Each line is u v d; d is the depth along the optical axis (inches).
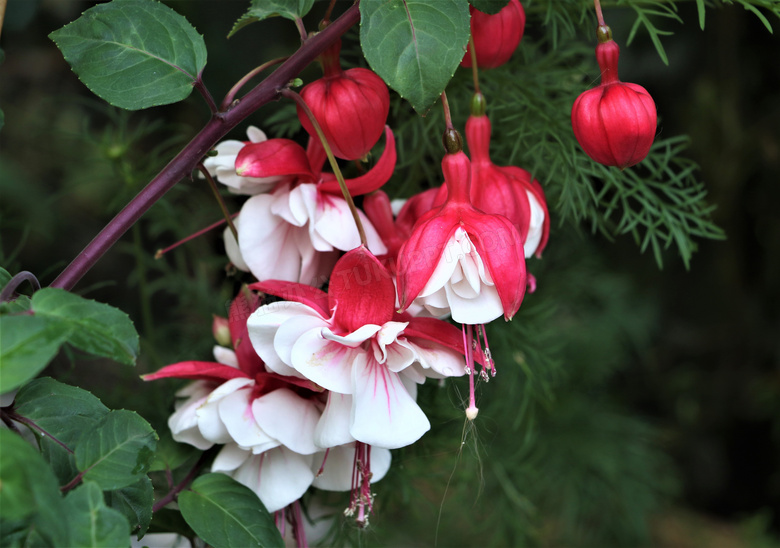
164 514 19.2
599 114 17.8
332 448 18.8
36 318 15.9
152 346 23.5
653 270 44.1
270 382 18.4
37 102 37.1
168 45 17.7
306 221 18.4
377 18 16.8
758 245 43.2
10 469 15.4
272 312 17.5
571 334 34.9
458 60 16.8
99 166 33.9
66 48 17.6
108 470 16.8
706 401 46.1
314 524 20.8
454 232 17.2
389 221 18.7
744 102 41.4
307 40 17.7
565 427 34.5
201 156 17.6
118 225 17.4
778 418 43.4
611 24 37.5
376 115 17.8
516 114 22.0
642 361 47.1
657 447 41.8
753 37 40.3
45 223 35.3
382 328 17.2
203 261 26.4
